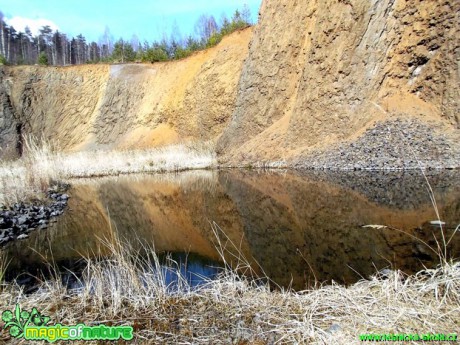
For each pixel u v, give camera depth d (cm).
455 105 1309
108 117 3206
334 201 871
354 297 327
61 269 526
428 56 1427
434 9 1408
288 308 329
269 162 1695
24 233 743
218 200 1032
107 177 1783
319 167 1452
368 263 460
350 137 1504
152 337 301
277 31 2000
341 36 1603
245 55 2452
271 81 1975
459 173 1087
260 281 424
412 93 1466
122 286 396
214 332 302
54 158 1620
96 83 3378
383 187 988
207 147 2247
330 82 1611
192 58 2973
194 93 2655
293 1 1961
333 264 466
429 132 1310
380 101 1501
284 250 545
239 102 2128
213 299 360
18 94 3325
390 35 1511
